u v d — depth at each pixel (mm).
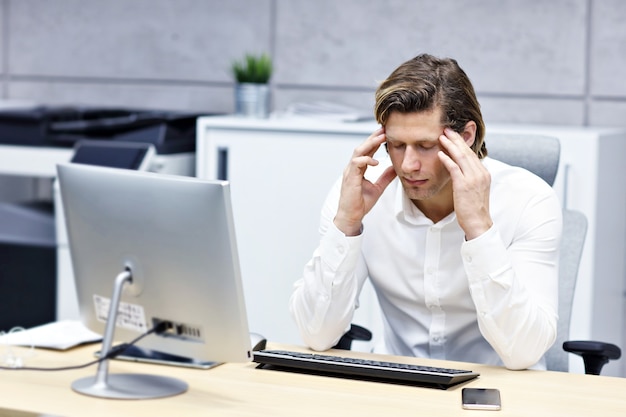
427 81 2170
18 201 4688
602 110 4125
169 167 4090
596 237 3592
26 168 4223
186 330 2041
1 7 5012
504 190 2395
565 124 4176
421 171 2201
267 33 4570
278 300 3973
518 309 2160
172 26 4738
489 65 4238
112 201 2039
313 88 4523
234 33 4637
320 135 3840
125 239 2043
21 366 2174
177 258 1976
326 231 2488
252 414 1868
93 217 2084
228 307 1959
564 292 2705
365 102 4438
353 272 2346
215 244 1927
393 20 4352
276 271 3961
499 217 2375
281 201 3920
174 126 4164
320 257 2338
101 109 4348
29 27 4977
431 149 2193
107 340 2029
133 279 2057
